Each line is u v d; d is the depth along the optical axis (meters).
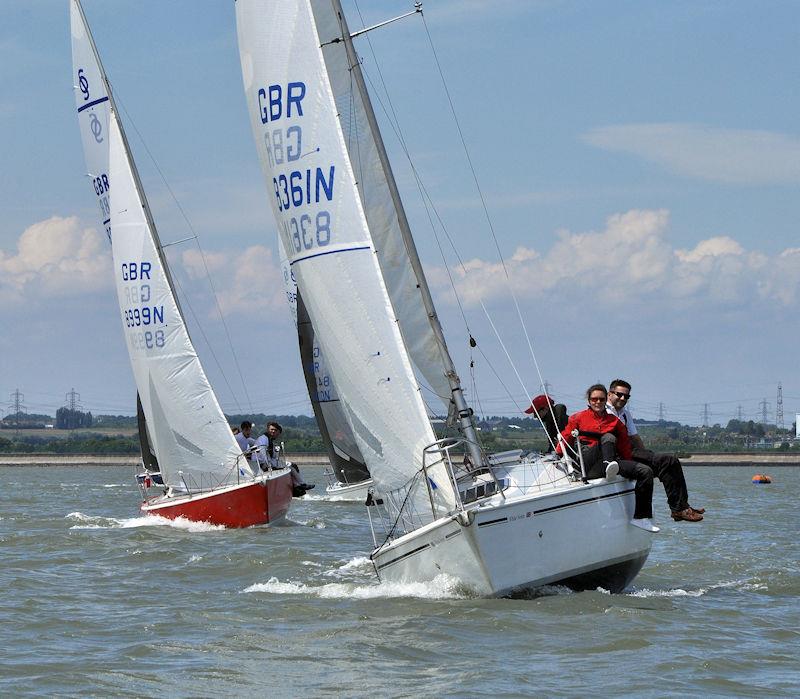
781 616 30.22
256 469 59.38
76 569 40.56
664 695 22.03
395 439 31.86
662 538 51.09
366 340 32.16
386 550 32.03
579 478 31.59
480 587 30.02
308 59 33.16
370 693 22.38
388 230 34.97
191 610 31.42
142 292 57.97
